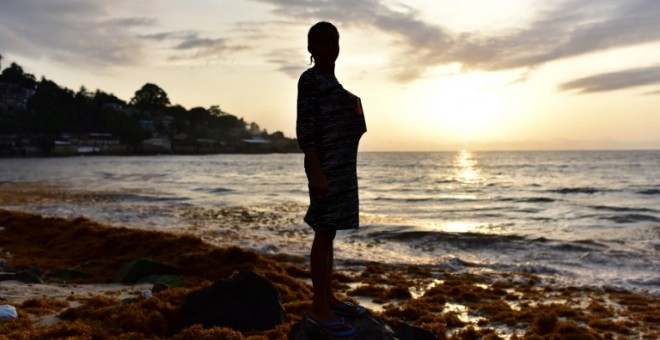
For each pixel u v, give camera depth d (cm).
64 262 1483
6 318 732
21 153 18712
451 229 2323
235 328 731
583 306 1158
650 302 1187
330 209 348
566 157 17862
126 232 1727
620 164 11106
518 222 2606
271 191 4809
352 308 394
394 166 11475
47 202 3550
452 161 15012
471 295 1229
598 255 1717
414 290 1305
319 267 365
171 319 736
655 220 2569
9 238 1852
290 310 895
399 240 2039
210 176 7744
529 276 1463
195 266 1327
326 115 339
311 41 350
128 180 6562
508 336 929
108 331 679
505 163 12750
